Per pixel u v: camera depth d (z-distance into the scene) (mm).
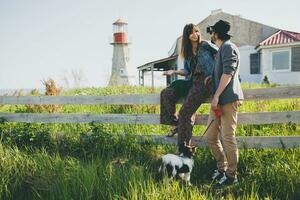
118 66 49781
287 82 25766
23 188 5457
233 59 5004
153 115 6859
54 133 7312
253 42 30031
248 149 6156
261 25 29922
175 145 6570
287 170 5273
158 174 5516
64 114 7469
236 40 30406
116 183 5043
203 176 5730
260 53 28062
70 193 5020
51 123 7996
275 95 6094
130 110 9375
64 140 7113
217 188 5270
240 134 6906
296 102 9055
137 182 4957
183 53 5906
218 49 5629
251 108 8758
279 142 6031
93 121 7246
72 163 5824
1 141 7090
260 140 6121
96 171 5309
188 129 5859
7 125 7777
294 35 27047
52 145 7012
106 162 5891
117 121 7105
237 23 30391
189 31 5793
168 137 6617
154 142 6645
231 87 5105
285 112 6078
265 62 26609
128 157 6359
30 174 5613
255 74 28734
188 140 5875
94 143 6812
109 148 6582
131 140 6719
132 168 5422
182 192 4762
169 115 6254
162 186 4867
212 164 5941
